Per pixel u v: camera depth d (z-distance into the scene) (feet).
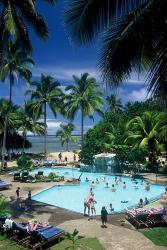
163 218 65.31
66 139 297.12
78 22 28.35
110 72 31.45
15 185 116.16
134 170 148.66
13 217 71.46
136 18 28.99
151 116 150.82
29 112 208.03
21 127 212.84
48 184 120.88
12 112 208.33
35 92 198.08
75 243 54.75
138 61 31.99
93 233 60.29
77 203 100.17
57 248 52.54
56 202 101.24
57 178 131.44
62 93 196.95
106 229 62.64
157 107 30.78
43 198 106.01
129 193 116.16
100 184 132.46
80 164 169.68
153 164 153.79
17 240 54.75
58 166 177.27
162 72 28.94
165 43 29.27
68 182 127.03
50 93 197.06
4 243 54.49
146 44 30.63
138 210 69.41
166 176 139.23
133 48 31.01
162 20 28.86
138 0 27.12
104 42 30.71
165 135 139.64
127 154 150.41
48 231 55.52
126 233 60.13
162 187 120.98
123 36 29.73
